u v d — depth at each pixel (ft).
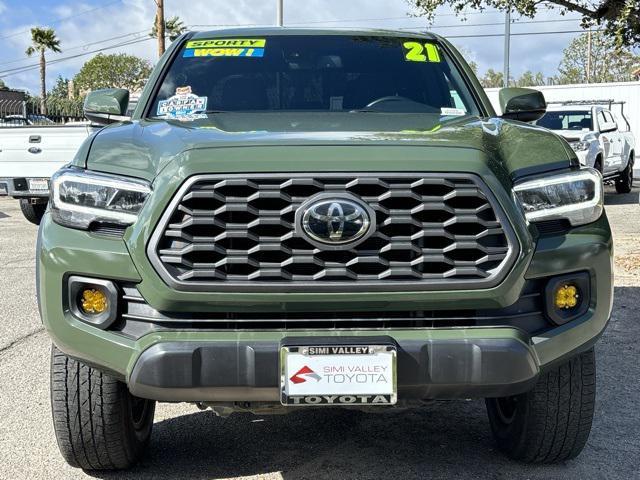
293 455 12.04
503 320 9.41
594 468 11.47
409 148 9.36
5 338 19.39
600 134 51.34
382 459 11.86
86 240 9.41
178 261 8.96
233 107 13.30
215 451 12.21
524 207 9.55
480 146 9.62
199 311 9.05
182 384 8.96
